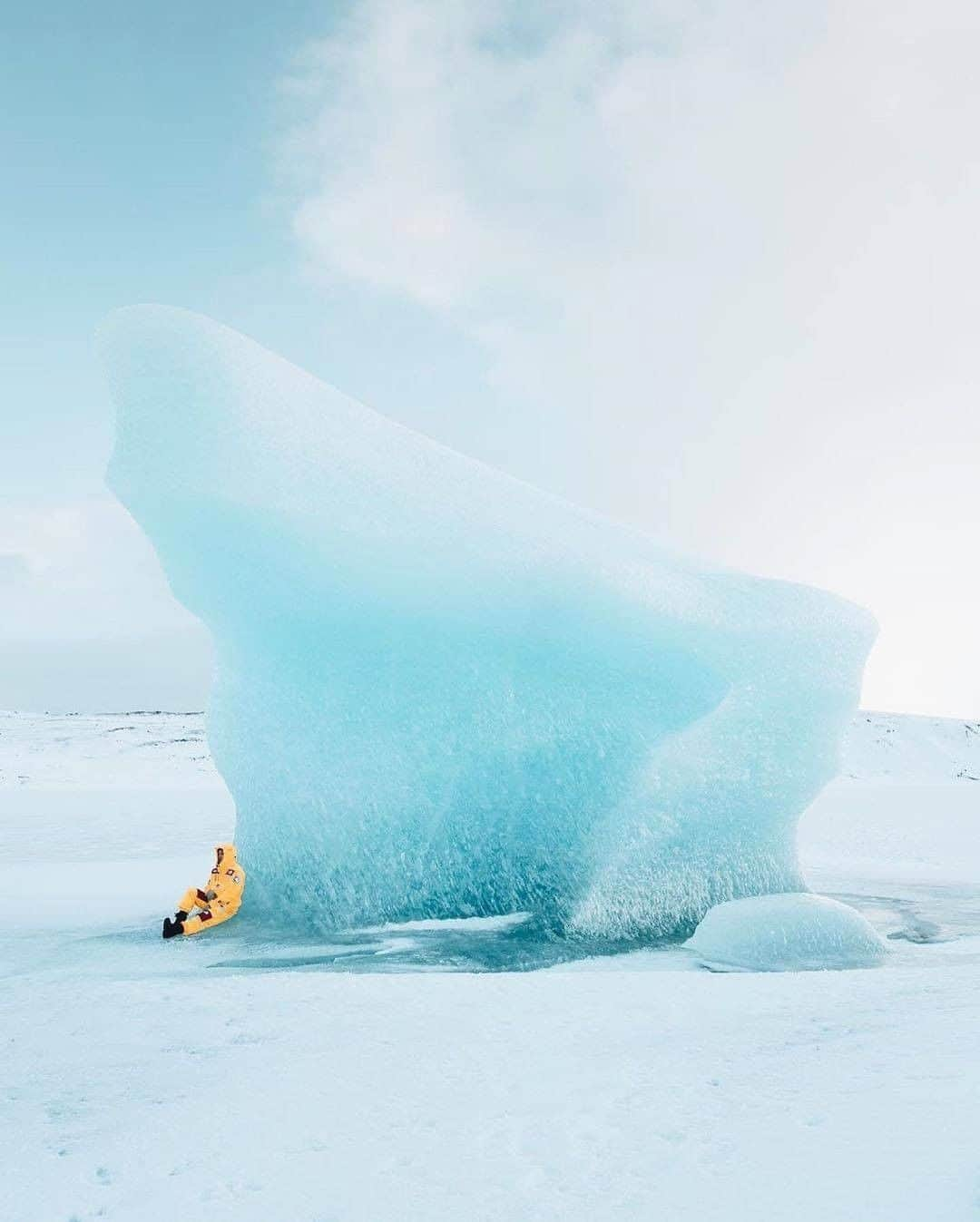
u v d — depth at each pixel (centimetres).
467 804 1034
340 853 1030
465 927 976
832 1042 474
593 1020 555
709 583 1117
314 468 1088
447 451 1218
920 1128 340
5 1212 332
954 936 930
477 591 1031
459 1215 308
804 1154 329
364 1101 420
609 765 1004
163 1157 371
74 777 4334
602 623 1016
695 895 1002
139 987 679
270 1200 329
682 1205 301
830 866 1589
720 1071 434
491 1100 412
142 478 1074
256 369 1148
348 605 1045
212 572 1086
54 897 1226
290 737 1066
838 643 1045
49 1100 445
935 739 6594
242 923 1004
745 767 1016
